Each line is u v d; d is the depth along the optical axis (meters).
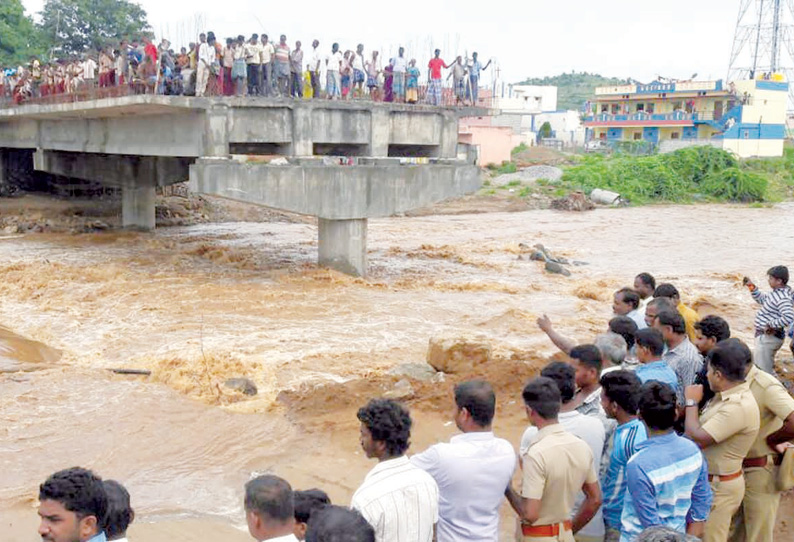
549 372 5.87
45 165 35.47
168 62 22.27
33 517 8.67
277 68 22.89
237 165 21.34
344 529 3.83
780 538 7.51
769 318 11.89
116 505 4.57
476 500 5.13
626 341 7.94
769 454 6.43
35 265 24.72
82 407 12.16
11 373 13.74
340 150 25.89
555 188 53.50
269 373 14.09
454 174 24.48
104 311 19.28
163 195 42.41
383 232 37.41
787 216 47.38
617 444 5.81
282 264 26.31
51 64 32.34
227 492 9.32
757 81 74.56
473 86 26.20
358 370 14.47
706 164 58.03
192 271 24.52
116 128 28.56
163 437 10.96
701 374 7.24
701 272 26.86
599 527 5.93
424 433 10.64
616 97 82.44
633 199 52.88
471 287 23.12
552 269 26.27
